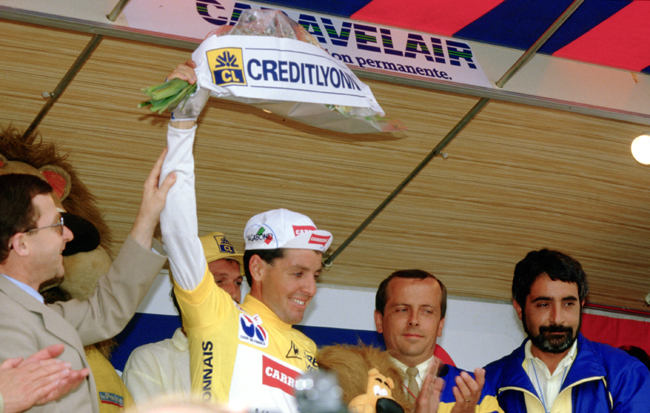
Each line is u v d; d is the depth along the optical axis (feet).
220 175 19.26
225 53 12.36
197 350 12.53
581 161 20.83
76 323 12.31
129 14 14.83
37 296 11.61
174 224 12.14
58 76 15.60
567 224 23.27
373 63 16.81
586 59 19.86
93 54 15.16
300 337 14.26
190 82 11.91
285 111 13.62
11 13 13.71
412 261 23.54
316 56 13.35
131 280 12.33
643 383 17.75
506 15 17.49
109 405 14.46
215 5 15.93
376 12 17.35
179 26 15.15
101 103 16.46
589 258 25.04
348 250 22.52
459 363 23.75
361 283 23.63
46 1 14.15
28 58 15.05
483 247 23.49
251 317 13.34
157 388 15.85
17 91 15.88
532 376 18.71
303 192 20.29
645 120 19.29
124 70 15.66
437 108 18.22
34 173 15.42
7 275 11.51
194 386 12.25
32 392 9.95
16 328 10.85
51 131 17.08
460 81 17.52
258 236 14.19
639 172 21.49
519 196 21.76
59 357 11.04
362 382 12.59
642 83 20.15
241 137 18.04
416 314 16.81
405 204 21.27
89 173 18.31
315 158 19.08
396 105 18.04
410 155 19.53
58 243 11.83
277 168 19.30
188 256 12.23
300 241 13.97
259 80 12.57
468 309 24.62
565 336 18.24
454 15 17.53
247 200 20.29
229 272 17.62
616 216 23.27
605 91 19.34
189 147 12.35
